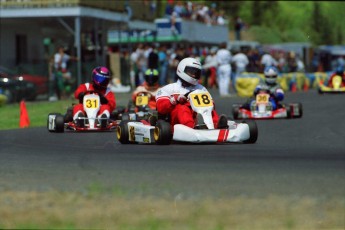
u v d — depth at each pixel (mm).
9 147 48344
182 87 47406
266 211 26156
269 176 33312
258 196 28719
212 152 42406
